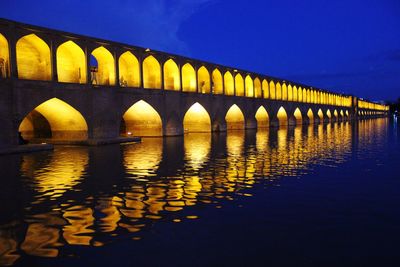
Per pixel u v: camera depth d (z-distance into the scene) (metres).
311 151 12.40
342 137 19.20
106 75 17.66
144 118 20.20
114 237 4.19
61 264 3.51
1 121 12.41
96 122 16.00
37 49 15.27
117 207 5.41
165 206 5.44
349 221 4.66
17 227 4.57
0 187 6.85
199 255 3.67
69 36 14.95
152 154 11.80
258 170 8.51
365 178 7.45
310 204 5.48
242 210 5.18
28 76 15.39
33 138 16.66
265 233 4.26
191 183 7.07
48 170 8.73
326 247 3.83
